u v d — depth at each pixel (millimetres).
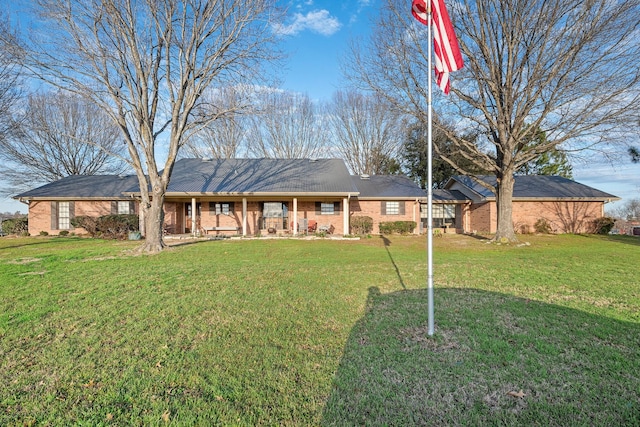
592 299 5621
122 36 10984
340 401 2730
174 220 19484
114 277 7512
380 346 3805
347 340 3990
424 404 2695
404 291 6324
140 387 2951
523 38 12969
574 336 3996
